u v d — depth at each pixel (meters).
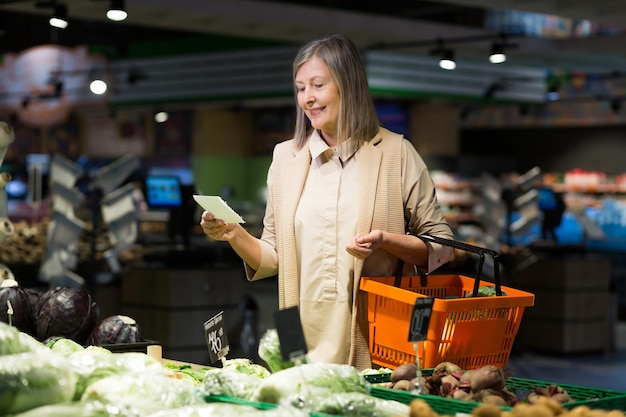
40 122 17.39
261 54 13.49
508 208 10.62
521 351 10.41
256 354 8.79
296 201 3.28
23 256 9.05
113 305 8.66
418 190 3.28
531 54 13.49
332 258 3.21
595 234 11.51
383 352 2.98
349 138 3.23
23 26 16.42
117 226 8.01
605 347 10.77
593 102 17.06
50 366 2.06
